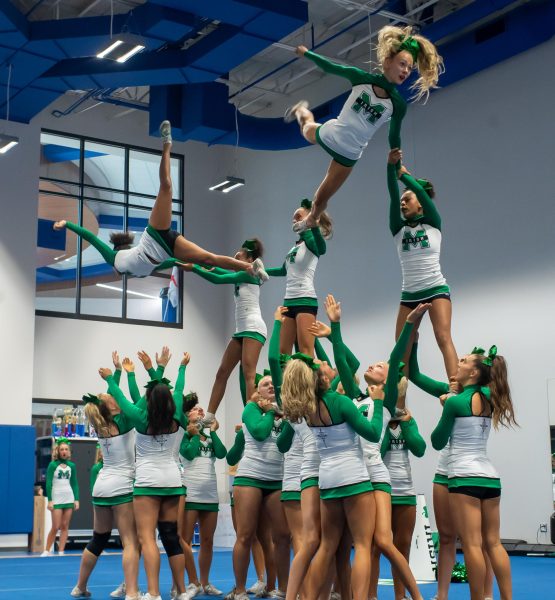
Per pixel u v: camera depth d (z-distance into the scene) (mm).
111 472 7441
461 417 6207
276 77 18000
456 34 14750
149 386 7172
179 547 7270
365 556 5512
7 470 14789
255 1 11844
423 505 9758
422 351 14789
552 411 12961
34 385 16875
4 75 13859
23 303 16094
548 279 13172
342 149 5617
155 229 6277
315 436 5707
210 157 19766
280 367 6863
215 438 8477
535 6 13180
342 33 16297
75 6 15328
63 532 14141
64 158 18156
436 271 7102
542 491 12992
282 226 18141
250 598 7914
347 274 16531
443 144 14992
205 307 19312
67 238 19031
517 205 13719
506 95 14039
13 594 8297
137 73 13711
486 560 6840
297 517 6688
